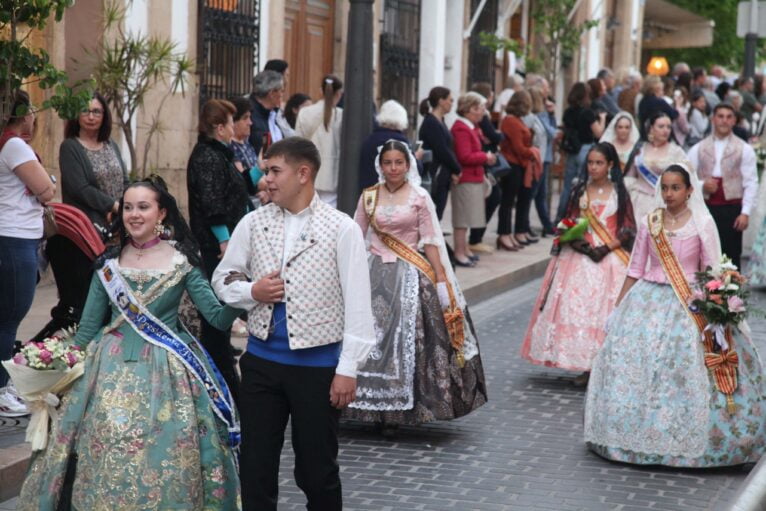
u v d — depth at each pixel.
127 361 4.94
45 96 10.61
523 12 22.92
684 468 6.57
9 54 5.98
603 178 8.57
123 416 4.82
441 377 7.04
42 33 10.36
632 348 6.70
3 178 6.43
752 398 6.59
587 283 8.43
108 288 5.00
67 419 4.89
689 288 6.71
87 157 7.55
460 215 13.14
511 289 12.81
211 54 13.34
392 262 7.15
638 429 6.57
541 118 15.76
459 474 6.39
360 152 9.38
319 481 4.87
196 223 7.75
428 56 19.20
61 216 6.77
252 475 4.84
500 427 7.36
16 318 6.61
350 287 4.78
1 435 6.22
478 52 21.05
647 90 15.59
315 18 16.19
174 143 12.67
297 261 4.80
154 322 4.97
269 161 4.85
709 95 21.00
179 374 4.93
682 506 5.95
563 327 8.45
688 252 6.77
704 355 6.57
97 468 4.79
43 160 10.75
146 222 5.01
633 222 8.53
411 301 7.06
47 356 4.83
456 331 7.11
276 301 4.79
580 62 25.81
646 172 10.53
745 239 15.05
